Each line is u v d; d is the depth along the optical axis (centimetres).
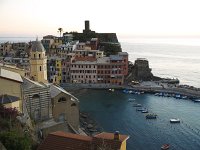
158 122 13512
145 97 18388
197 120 13825
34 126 8056
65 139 5462
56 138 5516
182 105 16538
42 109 9075
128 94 19125
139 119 13925
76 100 10138
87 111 15050
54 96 9538
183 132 12262
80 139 5434
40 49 12638
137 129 12550
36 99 8938
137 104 16525
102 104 16550
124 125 13012
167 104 16738
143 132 12194
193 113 14962
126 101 17312
